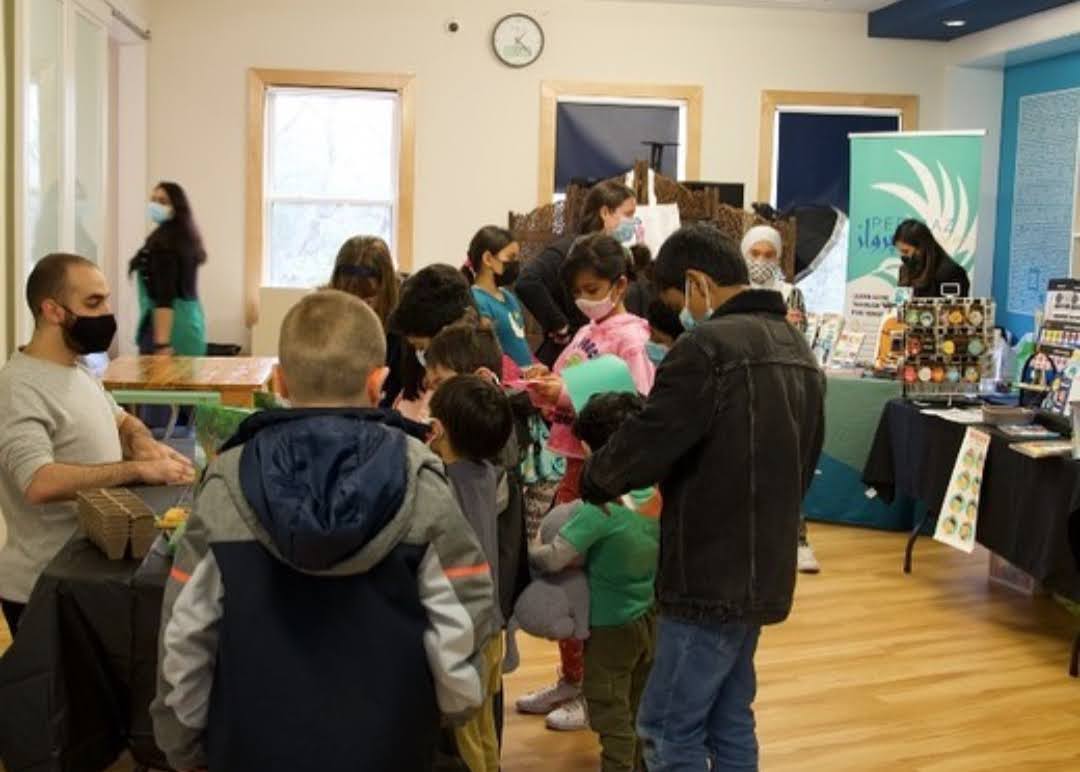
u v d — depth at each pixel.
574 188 6.08
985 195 8.48
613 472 2.27
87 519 2.42
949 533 4.75
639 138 7.99
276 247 7.81
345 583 1.55
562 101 7.87
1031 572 4.18
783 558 2.29
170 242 5.97
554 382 3.15
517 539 2.67
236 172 7.60
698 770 2.35
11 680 2.19
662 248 2.50
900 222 7.00
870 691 3.88
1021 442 4.30
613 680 2.88
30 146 4.97
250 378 3.85
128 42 7.36
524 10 7.75
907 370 5.40
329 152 7.77
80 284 2.56
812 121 8.18
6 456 2.50
